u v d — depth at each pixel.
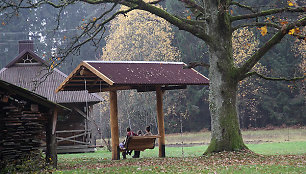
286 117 54.41
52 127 13.77
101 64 18.48
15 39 74.44
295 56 50.19
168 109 54.97
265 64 54.88
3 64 72.81
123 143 19.33
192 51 56.94
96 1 17.59
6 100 12.52
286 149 21.91
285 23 15.81
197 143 36.62
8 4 18.05
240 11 53.44
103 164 15.80
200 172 11.50
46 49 74.00
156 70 19.36
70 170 13.65
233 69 17.52
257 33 49.44
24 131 13.22
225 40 17.55
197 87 60.22
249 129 55.44
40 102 13.17
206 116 59.72
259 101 55.44
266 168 12.09
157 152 25.20
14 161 12.55
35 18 79.06
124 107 54.38
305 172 10.98
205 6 17.84
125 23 50.78
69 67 72.69
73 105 30.31
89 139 29.70
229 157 15.66
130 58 51.22
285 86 55.31
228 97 17.38
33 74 31.75
